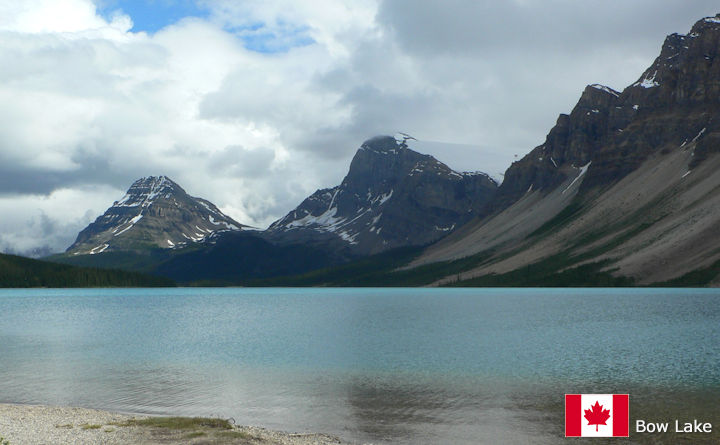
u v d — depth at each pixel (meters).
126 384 55.12
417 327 110.81
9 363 68.69
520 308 159.50
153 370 63.06
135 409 45.31
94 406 46.25
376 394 50.16
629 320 116.06
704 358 68.00
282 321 129.50
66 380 57.41
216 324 122.56
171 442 32.66
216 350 79.19
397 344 84.00
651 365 63.50
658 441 36.47
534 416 42.56
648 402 46.38
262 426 40.34
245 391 51.69
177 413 44.03
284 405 46.41
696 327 101.31
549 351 75.06
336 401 47.69
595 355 71.12
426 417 42.56
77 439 33.38
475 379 56.69
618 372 59.59
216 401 47.84
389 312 156.62
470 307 171.12
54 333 104.69
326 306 194.62
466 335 94.94
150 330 109.31
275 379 57.41
